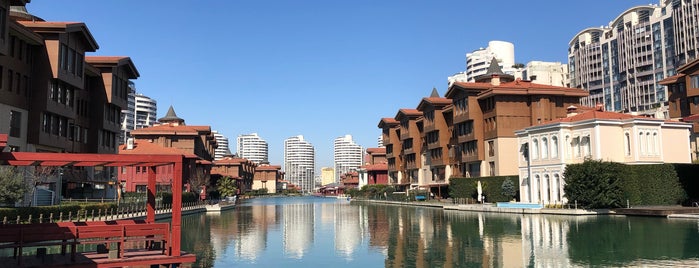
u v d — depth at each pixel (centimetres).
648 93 16288
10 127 4588
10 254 2688
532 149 6131
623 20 17625
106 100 6544
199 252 2897
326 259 2623
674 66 15388
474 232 3616
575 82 19962
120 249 2011
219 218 5888
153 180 2325
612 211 4797
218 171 16538
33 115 4891
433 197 9238
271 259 2641
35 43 4903
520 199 6316
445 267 2311
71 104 5581
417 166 10569
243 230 4241
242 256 2748
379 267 2361
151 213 2305
